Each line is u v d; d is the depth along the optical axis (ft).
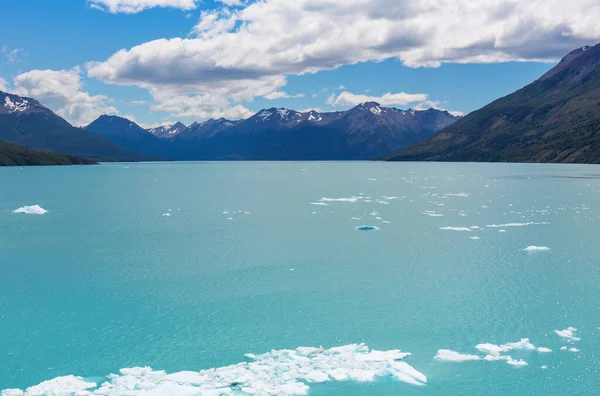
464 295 102.99
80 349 79.71
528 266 123.75
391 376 69.77
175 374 70.49
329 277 116.67
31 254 141.18
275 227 183.62
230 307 97.40
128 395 64.54
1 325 88.79
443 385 68.23
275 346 80.74
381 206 245.45
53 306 98.12
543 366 73.15
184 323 89.71
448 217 205.16
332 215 213.66
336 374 70.33
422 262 129.18
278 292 106.01
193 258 135.64
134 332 85.92
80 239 162.50
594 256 132.87
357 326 88.02
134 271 122.72
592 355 76.13
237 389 66.13
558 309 94.43
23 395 65.26
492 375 70.74
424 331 85.66
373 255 137.39
